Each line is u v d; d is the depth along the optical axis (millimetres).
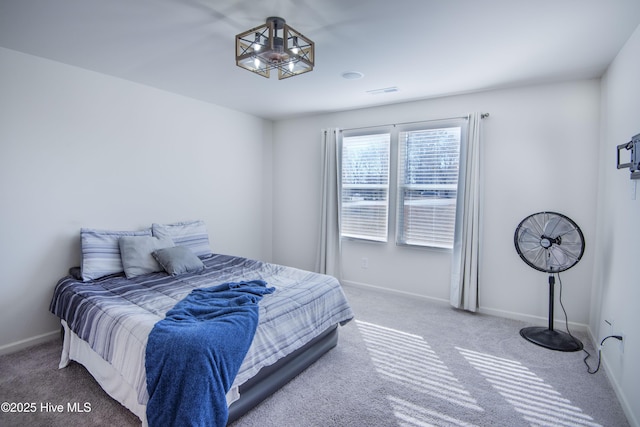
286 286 2490
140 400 1547
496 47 2297
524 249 2801
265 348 1878
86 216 2902
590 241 2906
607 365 2273
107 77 2980
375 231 4051
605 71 2682
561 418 1851
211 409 1492
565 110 2963
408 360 2465
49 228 2689
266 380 1955
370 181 4051
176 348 1502
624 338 1976
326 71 2801
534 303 3156
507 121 3209
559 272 2768
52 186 2691
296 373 2211
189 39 2252
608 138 2551
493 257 3324
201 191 3896
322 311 2408
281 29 2002
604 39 2143
